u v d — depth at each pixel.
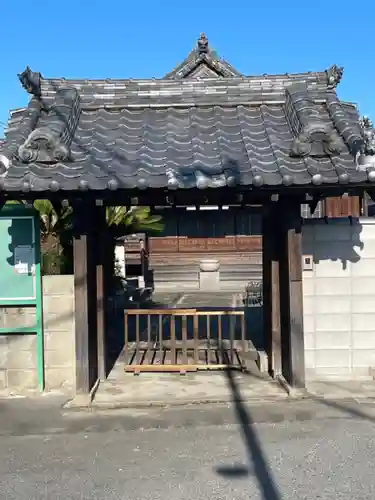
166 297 20.03
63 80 7.65
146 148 6.48
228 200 6.68
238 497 4.11
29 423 5.85
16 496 4.23
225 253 25.05
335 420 5.71
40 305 6.99
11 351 7.04
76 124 7.08
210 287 22.73
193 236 25.14
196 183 5.55
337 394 6.59
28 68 7.21
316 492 4.16
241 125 7.03
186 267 24.52
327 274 7.40
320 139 6.00
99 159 6.15
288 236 6.47
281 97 7.52
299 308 6.51
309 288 7.40
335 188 5.77
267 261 7.68
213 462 4.73
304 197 6.32
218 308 14.61
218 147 6.46
